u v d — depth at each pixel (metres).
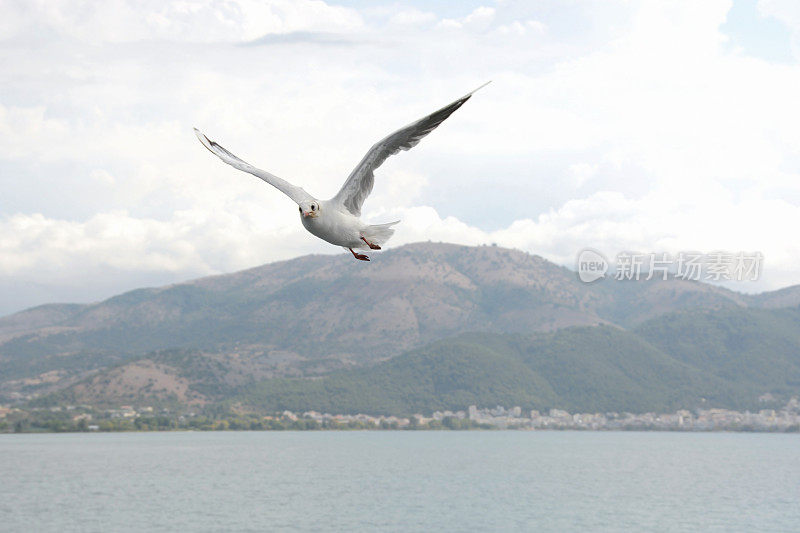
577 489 103.94
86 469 137.25
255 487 105.38
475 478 120.88
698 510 82.38
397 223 10.41
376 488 104.00
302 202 10.11
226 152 10.82
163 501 88.06
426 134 9.48
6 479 116.62
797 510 82.81
